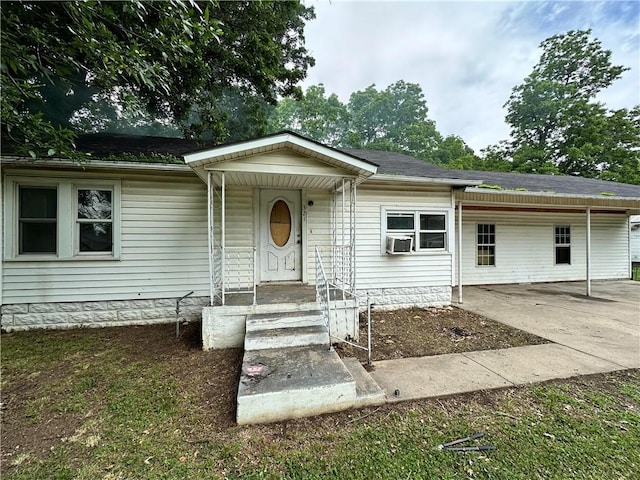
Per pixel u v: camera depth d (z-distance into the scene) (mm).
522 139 26516
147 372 3492
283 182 5504
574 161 22547
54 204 5109
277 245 6137
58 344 4398
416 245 6738
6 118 3473
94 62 3580
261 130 12578
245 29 7219
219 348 4270
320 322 4332
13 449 2207
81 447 2232
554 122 24500
